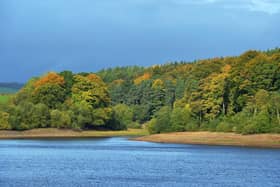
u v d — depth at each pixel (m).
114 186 75.62
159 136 183.25
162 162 108.75
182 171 93.56
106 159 115.06
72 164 104.50
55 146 156.25
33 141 183.00
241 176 87.31
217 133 177.12
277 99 170.50
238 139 163.50
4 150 139.50
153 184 77.88
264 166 101.31
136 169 96.25
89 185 76.38
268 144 154.50
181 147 151.62
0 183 77.62
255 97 177.12
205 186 76.56
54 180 81.19
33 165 102.19
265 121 165.25
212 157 119.88
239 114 178.75
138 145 161.12
